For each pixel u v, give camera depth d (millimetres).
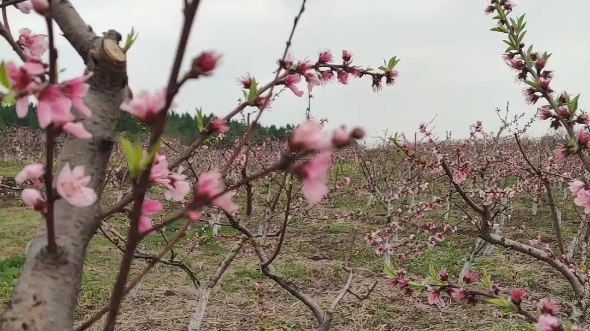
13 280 8195
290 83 1682
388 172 12945
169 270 9047
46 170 840
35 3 806
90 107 1057
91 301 7469
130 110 812
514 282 8250
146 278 8555
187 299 7707
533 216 12758
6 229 12062
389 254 7766
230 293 7977
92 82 1082
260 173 882
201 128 1424
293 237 11773
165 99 772
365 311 7121
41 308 894
